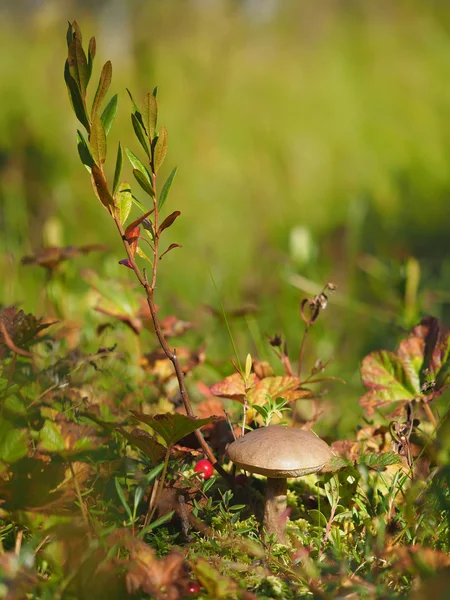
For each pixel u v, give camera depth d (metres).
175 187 2.80
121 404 1.38
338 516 1.27
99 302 1.45
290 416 1.50
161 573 1.20
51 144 2.69
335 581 1.22
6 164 2.59
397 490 1.28
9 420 1.27
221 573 1.24
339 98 3.55
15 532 1.26
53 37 3.00
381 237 2.79
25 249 2.13
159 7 3.18
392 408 1.53
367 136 3.44
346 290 2.34
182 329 1.47
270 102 3.40
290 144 3.19
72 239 2.39
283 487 1.27
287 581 1.24
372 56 3.84
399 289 1.62
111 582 1.20
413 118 3.54
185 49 3.22
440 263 2.61
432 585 1.18
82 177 2.66
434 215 3.07
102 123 1.24
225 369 1.52
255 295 2.25
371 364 1.36
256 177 3.03
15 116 2.71
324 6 3.99
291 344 2.04
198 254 2.49
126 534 1.21
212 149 3.01
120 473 1.29
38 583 1.20
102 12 3.16
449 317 2.12
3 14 3.17
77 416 1.30
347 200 3.06
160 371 1.45
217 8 3.41
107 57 3.13
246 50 3.55
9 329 1.28
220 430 1.35
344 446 1.34
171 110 3.08
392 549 1.22
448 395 1.52
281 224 2.85
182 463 1.32
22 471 1.24
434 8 4.00
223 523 1.28
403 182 3.27
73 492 1.25
